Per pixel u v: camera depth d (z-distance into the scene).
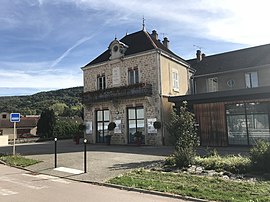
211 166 10.28
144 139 21.75
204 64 29.95
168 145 20.55
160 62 22.11
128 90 22.17
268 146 9.34
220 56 30.06
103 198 7.05
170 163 11.24
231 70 25.92
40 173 11.26
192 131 11.88
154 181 8.55
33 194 7.60
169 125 12.28
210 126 18.88
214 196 6.69
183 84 25.73
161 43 26.50
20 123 51.97
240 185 7.66
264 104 17.17
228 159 10.78
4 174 11.16
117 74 24.14
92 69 26.14
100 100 24.09
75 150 18.39
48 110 38.47
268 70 24.20
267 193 6.80
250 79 25.39
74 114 72.56
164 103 21.69
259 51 27.17
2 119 52.03
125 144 22.61
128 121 22.92
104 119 24.75
